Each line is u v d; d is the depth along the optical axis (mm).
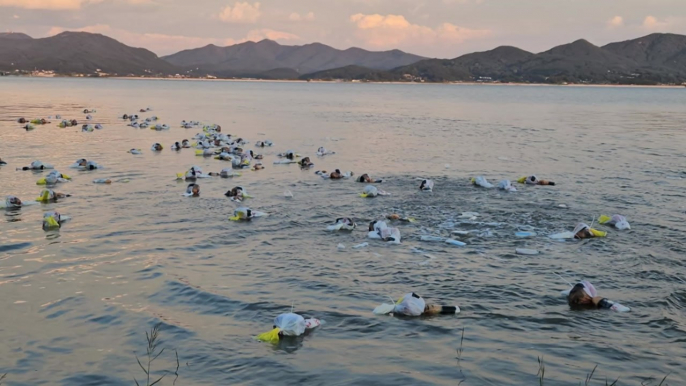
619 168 29172
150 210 19297
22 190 22312
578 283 11852
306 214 19016
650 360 9242
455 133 48250
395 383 8414
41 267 13492
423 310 10984
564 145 39594
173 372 8781
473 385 8352
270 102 104562
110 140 39500
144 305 11383
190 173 25391
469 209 19844
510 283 12742
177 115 66750
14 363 9055
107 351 9477
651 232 16969
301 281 12758
